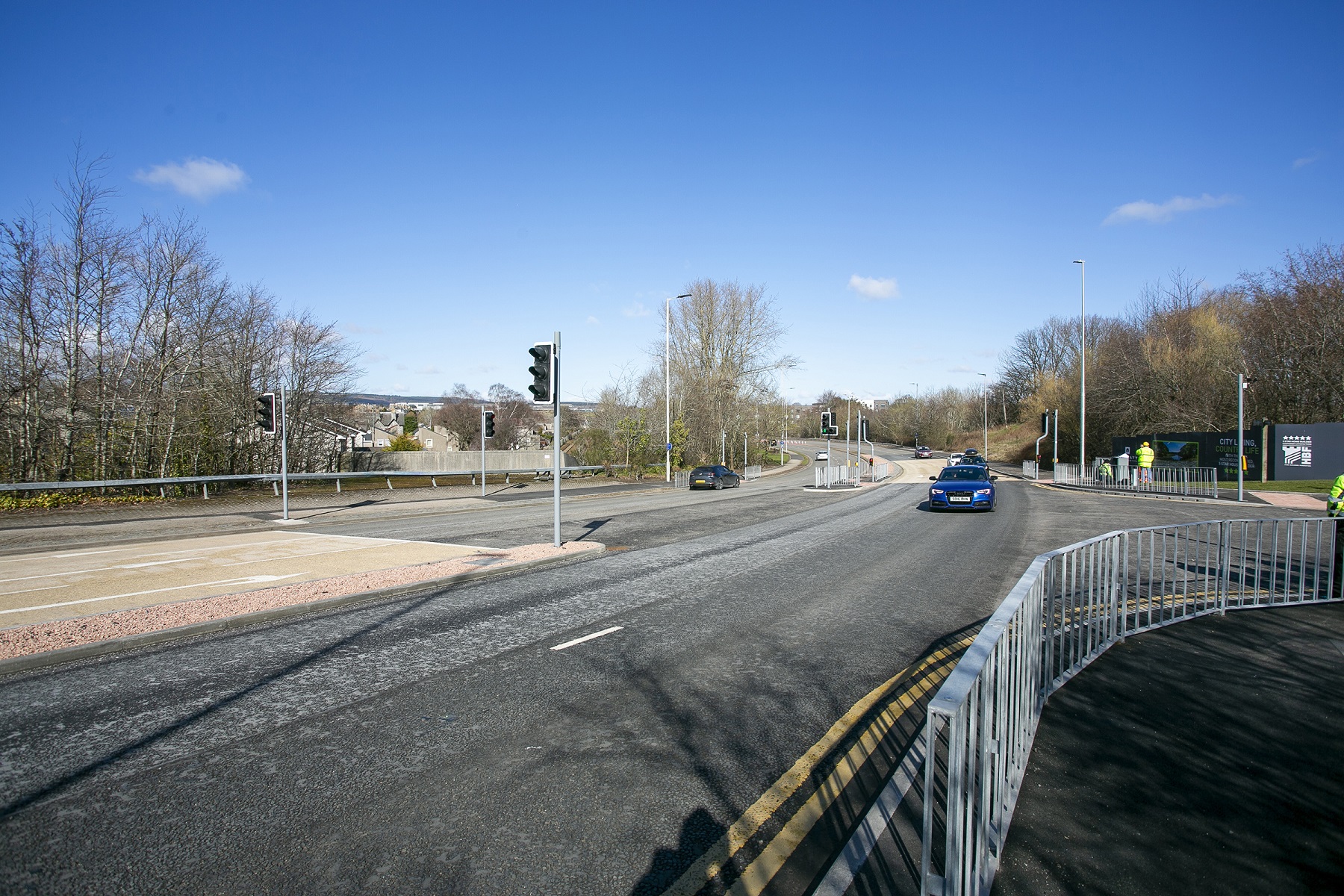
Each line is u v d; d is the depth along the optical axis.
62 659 6.56
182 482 23.97
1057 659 6.41
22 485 20.08
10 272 21.92
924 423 105.00
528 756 4.57
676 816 3.80
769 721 5.13
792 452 100.56
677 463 50.72
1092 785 4.03
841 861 3.31
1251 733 4.75
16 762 4.48
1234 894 3.03
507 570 11.34
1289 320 33.12
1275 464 29.50
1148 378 45.50
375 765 4.43
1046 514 20.52
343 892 3.15
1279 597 9.16
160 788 4.14
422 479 39.47
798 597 9.35
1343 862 3.27
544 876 3.27
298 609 8.44
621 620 8.15
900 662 6.53
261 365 32.50
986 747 3.07
